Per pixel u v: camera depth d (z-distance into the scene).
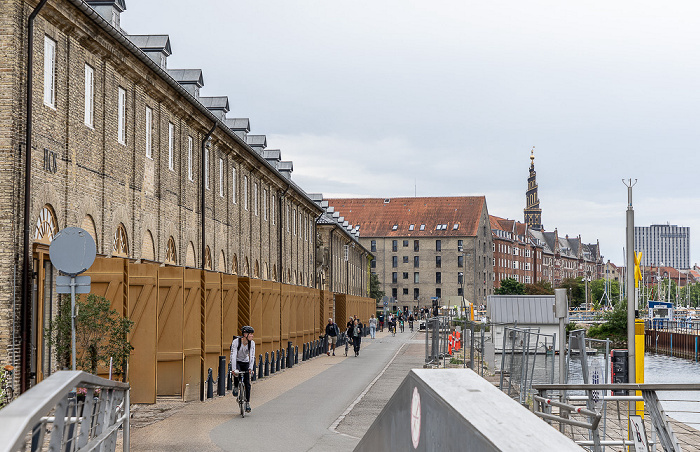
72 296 14.44
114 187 22.69
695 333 83.19
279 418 19.08
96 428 6.86
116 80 23.03
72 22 19.53
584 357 17.98
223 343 29.78
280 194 49.09
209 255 33.50
